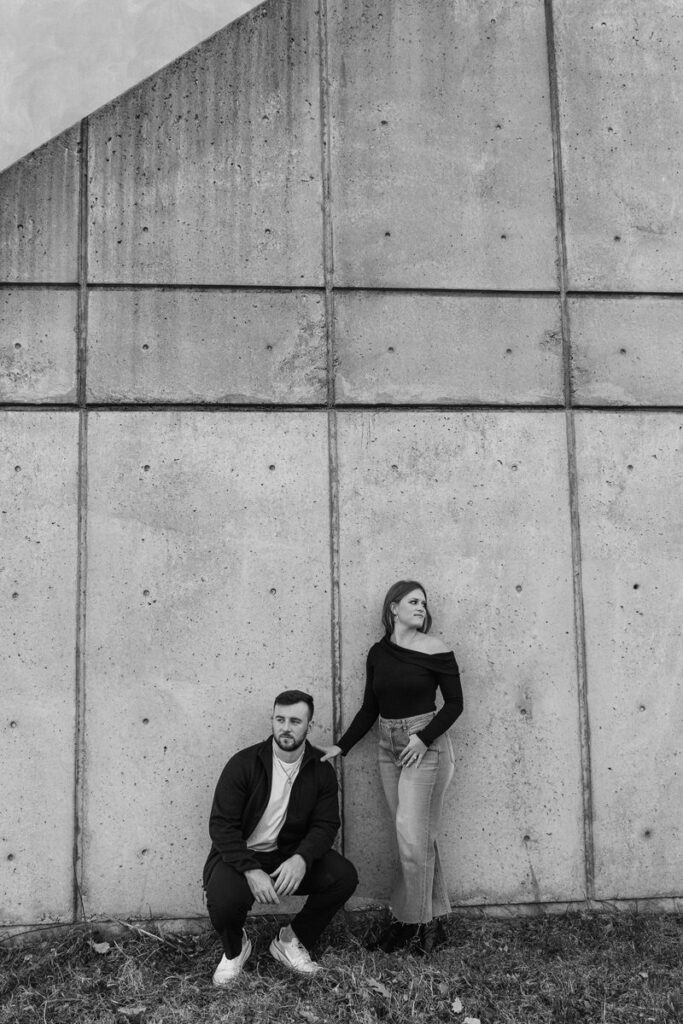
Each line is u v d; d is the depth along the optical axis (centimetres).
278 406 384
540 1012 299
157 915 354
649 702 386
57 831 354
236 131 396
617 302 407
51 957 330
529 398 396
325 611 375
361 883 365
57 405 374
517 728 378
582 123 414
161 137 392
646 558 393
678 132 421
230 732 365
